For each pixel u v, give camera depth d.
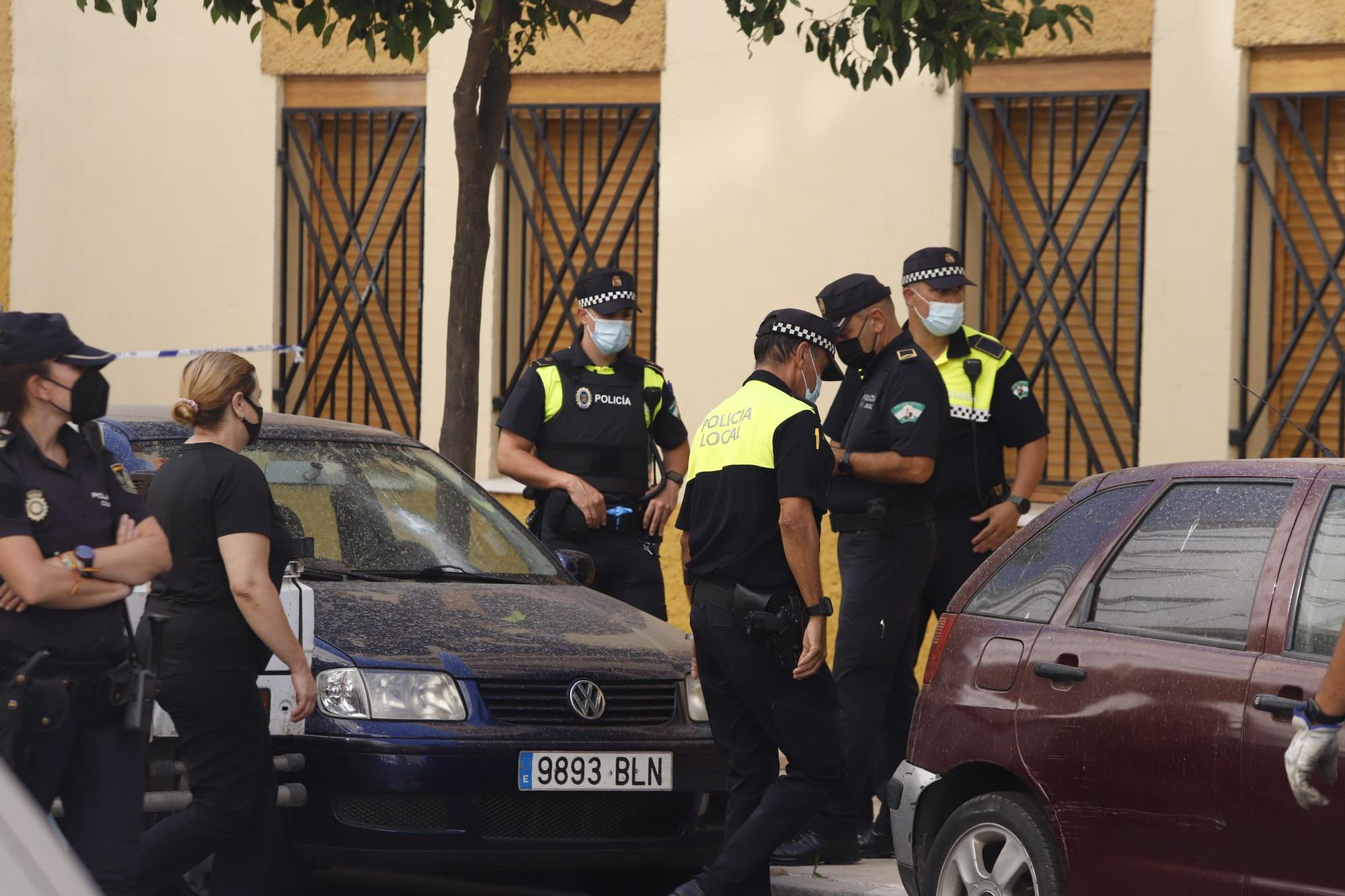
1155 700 18.55
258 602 19.50
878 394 26.31
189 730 19.66
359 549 26.11
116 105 44.41
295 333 43.56
